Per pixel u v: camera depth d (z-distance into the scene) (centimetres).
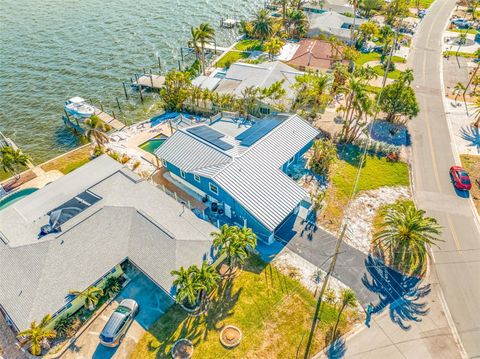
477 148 5303
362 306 3300
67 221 3597
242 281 3503
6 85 7169
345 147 5350
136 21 10275
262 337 3061
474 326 3162
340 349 2988
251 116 5700
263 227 3766
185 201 4434
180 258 3369
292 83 6328
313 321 3180
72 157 5212
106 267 3341
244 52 8456
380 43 8925
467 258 3734
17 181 4741
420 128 5731
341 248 3838
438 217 4200
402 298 3372
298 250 3825
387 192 4559
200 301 3291
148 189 4212
